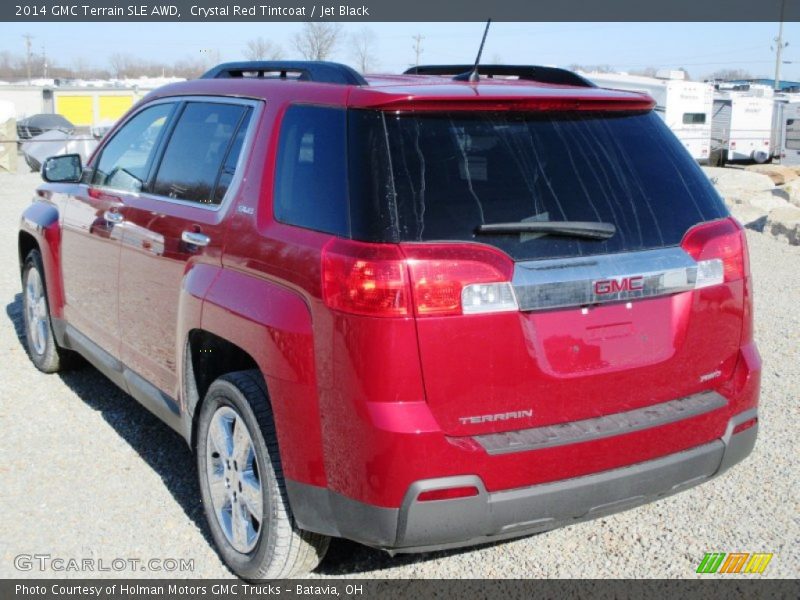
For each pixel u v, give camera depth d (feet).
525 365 10.13
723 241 11.50
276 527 11.28
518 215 10.30
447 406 9.89
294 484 10.82
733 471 15.31
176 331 13.57
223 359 13.44
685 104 107.24
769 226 42.45
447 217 10.03
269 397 11.24
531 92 11.12
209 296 12.31
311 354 10.41
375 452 9.78
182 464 15.76
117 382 16.49
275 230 11.33
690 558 12.68
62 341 19.07
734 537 13.21
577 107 11.34
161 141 15.16
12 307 26.45
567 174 10.84
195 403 13.53
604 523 13.75
